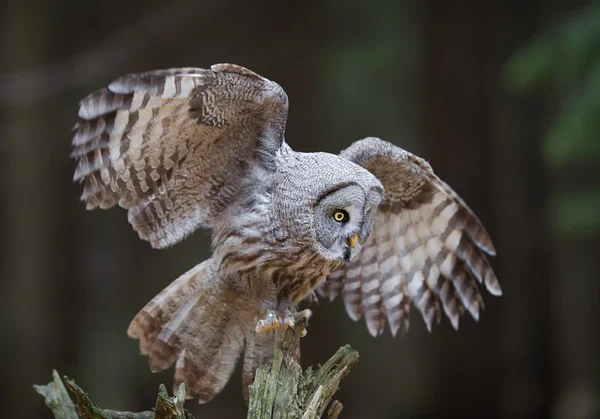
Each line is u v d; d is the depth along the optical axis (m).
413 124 19.34
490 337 16.25
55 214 20.03
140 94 5.40
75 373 19.16
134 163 5.79
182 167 6.01
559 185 15.96
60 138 19.83
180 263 20.20
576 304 15.80
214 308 6.50
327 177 6.00
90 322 19.75
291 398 5.00
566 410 15.24
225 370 6.59
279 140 6.12
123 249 20.31
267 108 5.87
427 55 17.19
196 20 19.38
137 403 18.67
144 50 19.11
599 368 15.62
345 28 19.61
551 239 16.28
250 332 6.57
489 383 16.17
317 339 18.88
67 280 19.91
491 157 16.72
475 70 16.81
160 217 6.14
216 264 6.43
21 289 19.73
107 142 5.57
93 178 5.67
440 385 16.34
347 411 19.06
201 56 19.45
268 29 19.70
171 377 18.75
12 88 18.19
